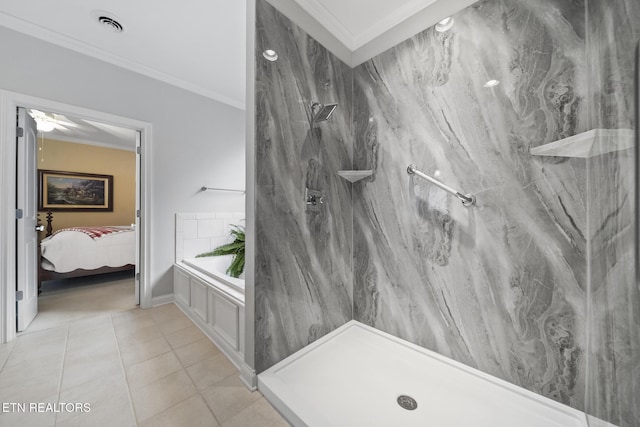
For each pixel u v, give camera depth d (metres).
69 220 4.44
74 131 4.02
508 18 1.23
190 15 1.79
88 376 1.42
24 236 1.95
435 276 1.50
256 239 1.33
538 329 1.17
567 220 1.09
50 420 1.12
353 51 1.92
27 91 1.86
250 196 1.35
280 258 1.45
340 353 1.58
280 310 1.45
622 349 0.71
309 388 1.28
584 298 1.06
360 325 1.86
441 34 1.45
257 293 1.33
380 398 1.22
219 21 1.84
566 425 1.05
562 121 1.09
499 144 1.26
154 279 2.49
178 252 2.66
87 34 1.97
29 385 1.34
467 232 1.37
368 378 1.36
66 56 2.03
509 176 1.24
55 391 1.29
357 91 1.90
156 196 2.51
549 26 1.12
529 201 1.18
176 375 1.44
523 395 1.19
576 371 1.08
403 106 1.63
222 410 1.19
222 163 3.03
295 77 1.52
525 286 1.20
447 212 1.44
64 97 2.02
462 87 1.38
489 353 1.31
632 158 0.65
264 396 1.28
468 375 1.34
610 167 0.75
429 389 1.28
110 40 2.05
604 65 0.77
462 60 1.37
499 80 1.26
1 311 1.76
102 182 4.77
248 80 1.37
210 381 1.39
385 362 1.49
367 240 1.85
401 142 1.64
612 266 0.75
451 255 1.43
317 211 1.66
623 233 0.69
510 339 1.25
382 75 1.74
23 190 1.92
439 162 1.47
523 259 1.20
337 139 1.80
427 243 1.53
